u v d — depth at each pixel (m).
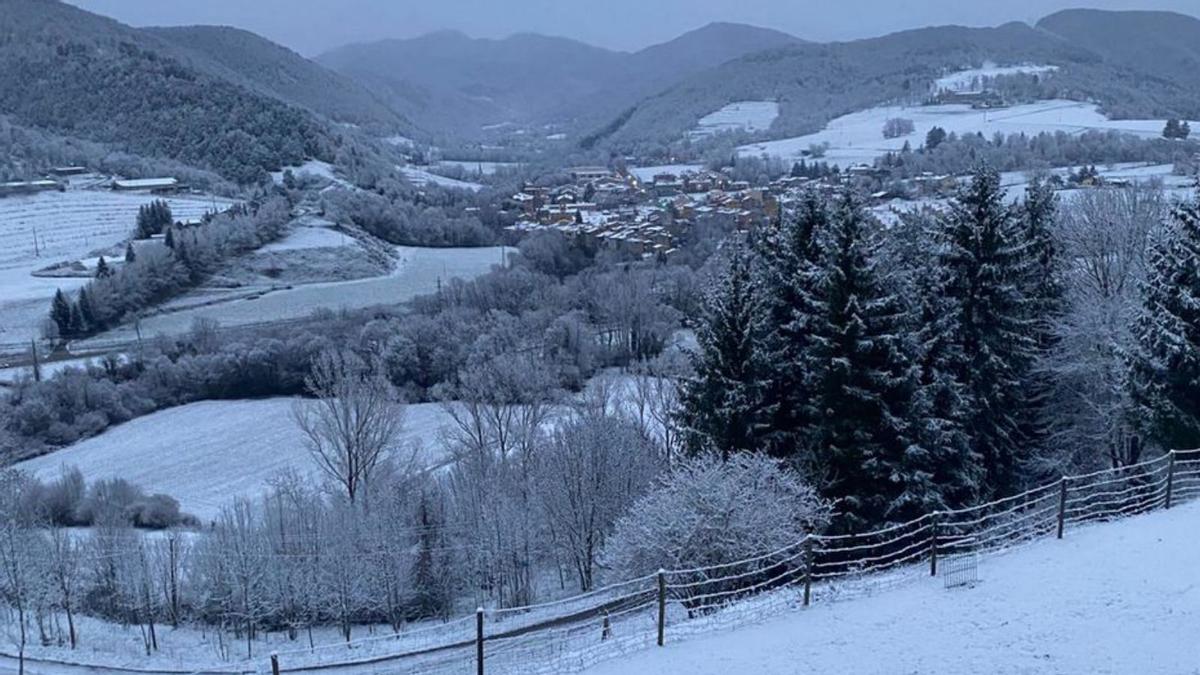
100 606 44.25
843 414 26.98
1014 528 24.47
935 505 26.61
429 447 64.50
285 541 42.50
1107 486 30.64
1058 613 15.89
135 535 49.16
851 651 15.50
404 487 46.78
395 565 42.00
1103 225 39.19
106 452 69.25
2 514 44.84
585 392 61.28
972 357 29.67
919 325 28.75
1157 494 24.80
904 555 26.50
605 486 40.53
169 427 73.81
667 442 44.34
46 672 33.84
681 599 21.38
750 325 28.23
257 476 63.34
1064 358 32.72
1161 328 28.08
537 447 50.22
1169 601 15.79
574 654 18.14
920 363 28.62
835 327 26.56
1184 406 28.33
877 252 27.53
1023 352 30.28
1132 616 15.39
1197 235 28.47
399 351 75.81
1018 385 30.41
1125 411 30.14
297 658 33.97
